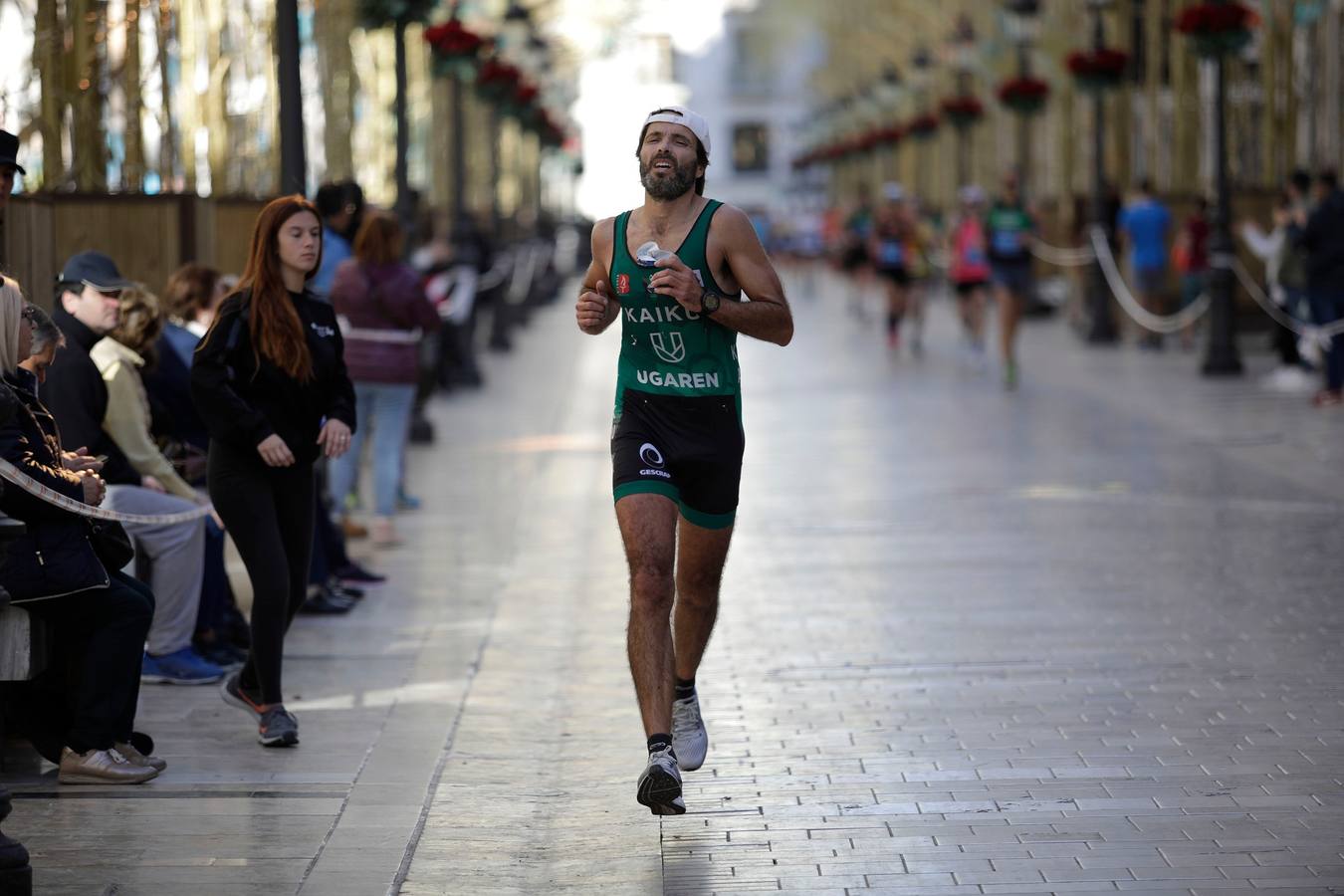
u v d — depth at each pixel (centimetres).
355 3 5747
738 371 1891
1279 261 5722
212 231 3569
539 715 2330
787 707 2308
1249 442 4688
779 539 3575
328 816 1889
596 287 1867
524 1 11506
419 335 3562
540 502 4131
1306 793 1888
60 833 1825
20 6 3388
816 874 1694
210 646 2628
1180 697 2295
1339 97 8112
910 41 16688
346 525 3669
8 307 1820
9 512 1867
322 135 6072
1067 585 3023
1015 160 13212
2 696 1962
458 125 7244
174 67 4259
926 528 3653
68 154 3456
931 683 2408
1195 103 8969
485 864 1761
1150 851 1723
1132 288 7794
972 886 1647
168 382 2694
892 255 8056
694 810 1905
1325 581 2978
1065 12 10419
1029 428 5212
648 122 1847
